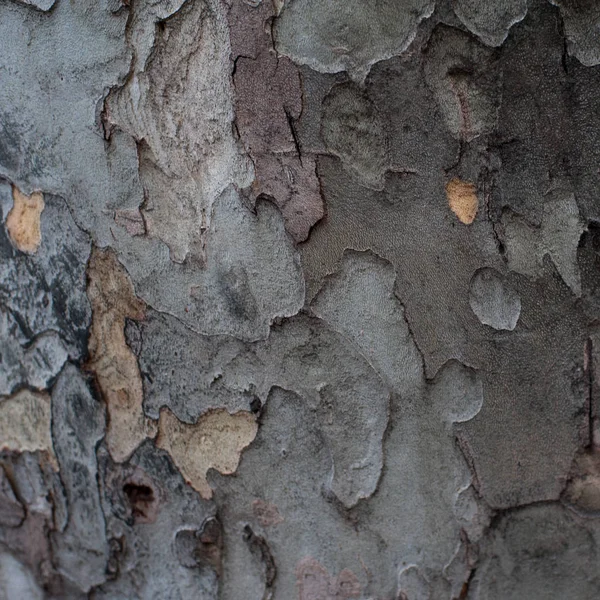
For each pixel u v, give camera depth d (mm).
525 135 628
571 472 656
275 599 686
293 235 643
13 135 674
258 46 628
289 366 657
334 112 630
